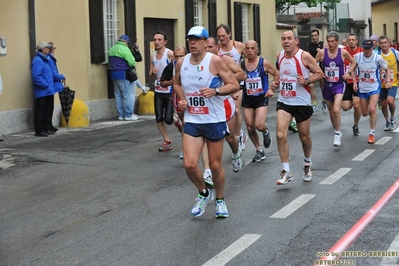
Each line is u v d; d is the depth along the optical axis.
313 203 10.06
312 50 25.56
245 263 7.38
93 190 11.31
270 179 11.94
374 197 10.35
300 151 14.91
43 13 18.95
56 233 8.84
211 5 27.64
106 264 7.51
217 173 9.19
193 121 9.05
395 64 18.14
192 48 8.83
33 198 10.84
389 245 7.87
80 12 20.19
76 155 14.49
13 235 8.81
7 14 17.55
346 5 48.16
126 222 9.29
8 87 17.62
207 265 7.35
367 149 15.05
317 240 8.15
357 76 16.95
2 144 15.98
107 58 21.70
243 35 31.45
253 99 13.44
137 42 23.11
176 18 25.31
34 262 7.68
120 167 13.23
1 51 17.36
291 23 40.66
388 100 17.83
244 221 9.14
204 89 8.78
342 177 11.96
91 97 20.67
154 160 13.98
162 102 14.88
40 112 17.28
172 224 9.11
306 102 11.39
